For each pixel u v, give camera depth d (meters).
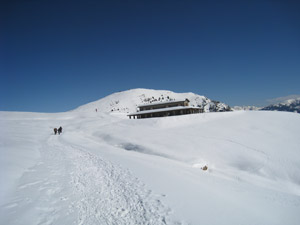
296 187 16.25
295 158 20.14
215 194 9.60
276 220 7.59
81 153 18.20
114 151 22.38
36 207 6.41
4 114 63.50
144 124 39.16
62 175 10.23
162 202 7.91
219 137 26.98
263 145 23.55
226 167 19.67
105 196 8.13
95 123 51.75
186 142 25.84
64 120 60.62
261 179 17.14
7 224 5.24
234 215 7.34
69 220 5.98
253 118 34.81
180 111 56.50
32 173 9.82
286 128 28.89
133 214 6.84
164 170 13.95
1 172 8.64
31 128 42.31
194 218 6.79
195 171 16.03
